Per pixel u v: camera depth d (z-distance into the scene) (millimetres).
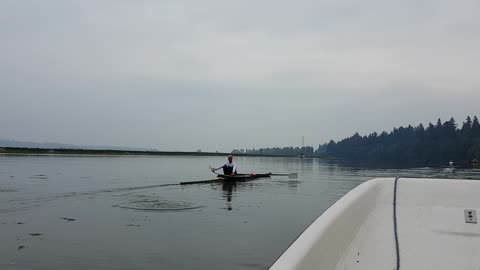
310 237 2547
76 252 7320
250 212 12117
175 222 10273
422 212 4172
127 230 9211
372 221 4016
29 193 15781
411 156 125125
